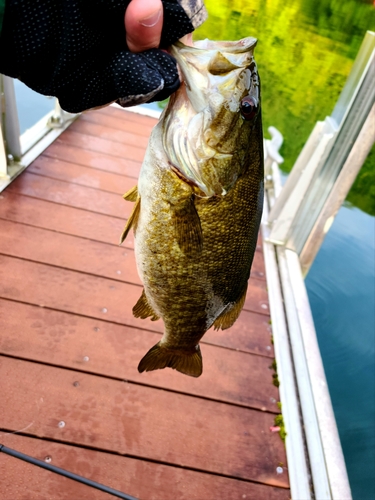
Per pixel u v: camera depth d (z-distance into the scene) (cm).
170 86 25
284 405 64
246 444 58
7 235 79
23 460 48
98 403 57
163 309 39
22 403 55
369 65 81
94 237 86
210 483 53
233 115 32
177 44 28
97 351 64
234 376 67
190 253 35
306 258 99
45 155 107
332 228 147
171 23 25
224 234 35
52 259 77
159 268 36
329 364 97
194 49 30
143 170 35
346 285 121
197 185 33
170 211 34
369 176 186
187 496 51
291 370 70
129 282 78
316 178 93
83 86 25
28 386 57
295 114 203
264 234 104
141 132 134
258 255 97
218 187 34
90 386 59
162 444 55
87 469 50
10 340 61
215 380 65
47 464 48
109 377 61
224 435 58
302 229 98
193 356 44
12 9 22
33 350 61
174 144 32
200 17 27
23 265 74
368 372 96
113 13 23
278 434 60
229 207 35
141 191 35
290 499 54
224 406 62
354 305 115
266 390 66
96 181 103
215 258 36
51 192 94
